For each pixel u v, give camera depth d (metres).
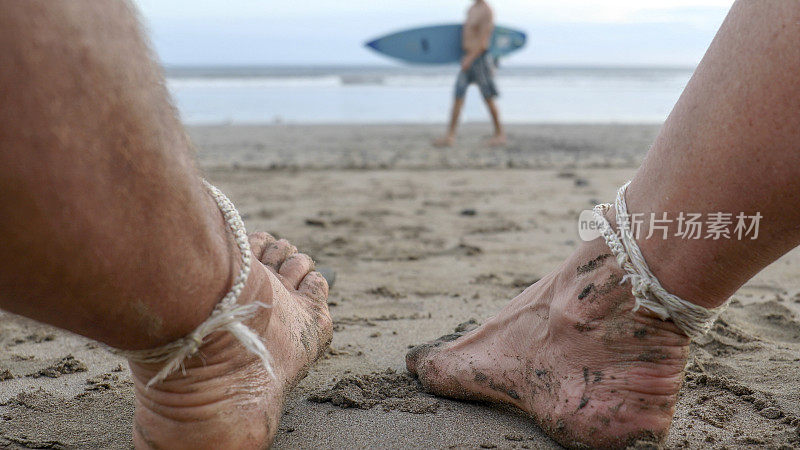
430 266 3.08
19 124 0.78
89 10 0.84
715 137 1.03
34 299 0.89
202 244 1.02
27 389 1.66
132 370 1.20
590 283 1.31
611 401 1.28
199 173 1.08
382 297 2.57
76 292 0.89
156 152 0.92
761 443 1.35
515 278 2.86
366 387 1.66
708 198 1.05
